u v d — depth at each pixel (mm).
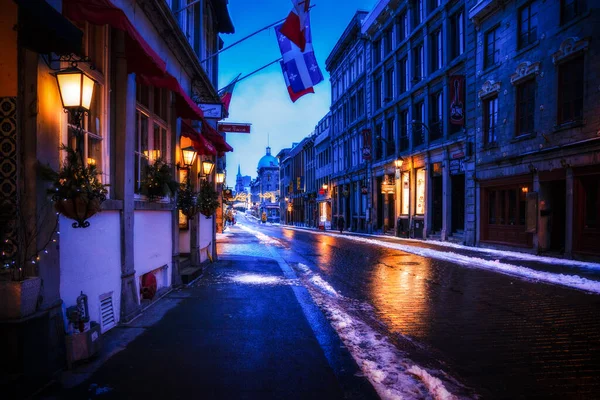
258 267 12992
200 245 12164
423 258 16234
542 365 4836
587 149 13688
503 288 9805
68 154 4477
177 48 9766
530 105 16953
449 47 23719
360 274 12156
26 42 3816
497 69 18750
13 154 3795
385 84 33656
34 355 3750
